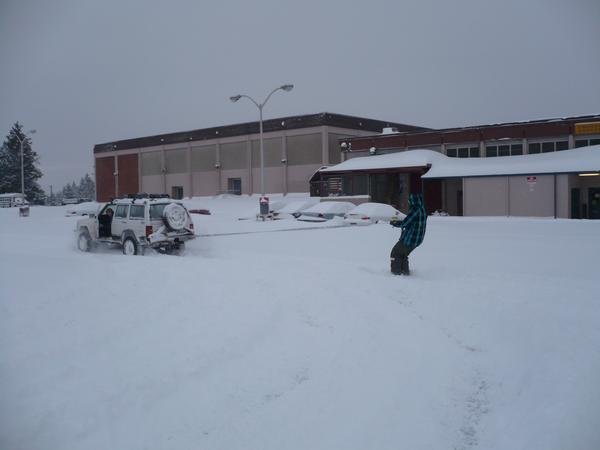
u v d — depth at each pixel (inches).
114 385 247.8
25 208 1984.5
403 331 303.4
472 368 261.4
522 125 1651.1
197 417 223.6
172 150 2815.0
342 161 2046.0
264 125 2440.9
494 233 959.6
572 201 1416.1
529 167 1455.5
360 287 384.8
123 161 3041.3
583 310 311.6
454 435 213.3
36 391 244.2
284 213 1526.8
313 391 241.4
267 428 217.0
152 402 234.5
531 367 254.2
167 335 297.3
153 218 717.9
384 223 1245.1
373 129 2482.8
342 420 221.1
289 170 2375.7
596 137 1550.2
